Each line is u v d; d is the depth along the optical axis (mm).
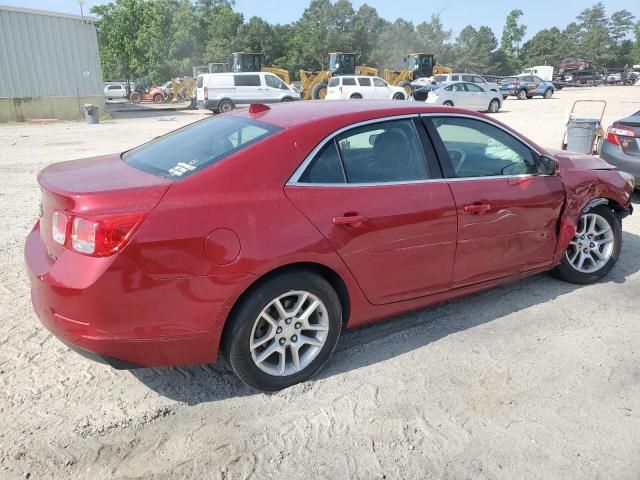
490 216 3824
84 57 24078
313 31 96625
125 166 3359
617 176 4762
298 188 3088
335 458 2689
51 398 3113
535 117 22094
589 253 4781
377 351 3682
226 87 27828
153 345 2783
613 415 3037
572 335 3906
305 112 3510
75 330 2699
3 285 4629
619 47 122000
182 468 2609
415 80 39719
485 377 3383
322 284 3164
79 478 2533
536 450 2760
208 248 2775
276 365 3229
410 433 2873
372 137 3453
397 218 3373
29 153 12711
